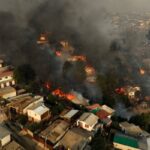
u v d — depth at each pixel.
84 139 39.06
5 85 56.06
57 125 41.50
